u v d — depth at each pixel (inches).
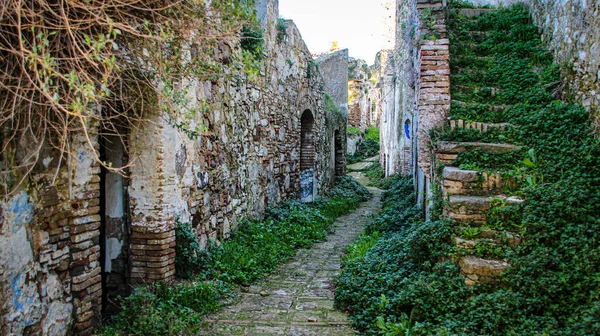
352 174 979.9
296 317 183.6
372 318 166.9
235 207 296.5
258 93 342.3
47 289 134.3
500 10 314.5
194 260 215.2
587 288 134.6
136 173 193.3
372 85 1459.2
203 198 242.8
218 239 265.7
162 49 157.0
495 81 255.1
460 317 143.7
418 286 160.7
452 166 201.0
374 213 498.0
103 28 129.0
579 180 168.4
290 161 444.5
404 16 478.6
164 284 190.4
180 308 178.2
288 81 428.8
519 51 266.5
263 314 187.2
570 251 144.3
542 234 153.7
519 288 142.6
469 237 164.6
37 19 110.9
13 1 102.0
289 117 436.1
